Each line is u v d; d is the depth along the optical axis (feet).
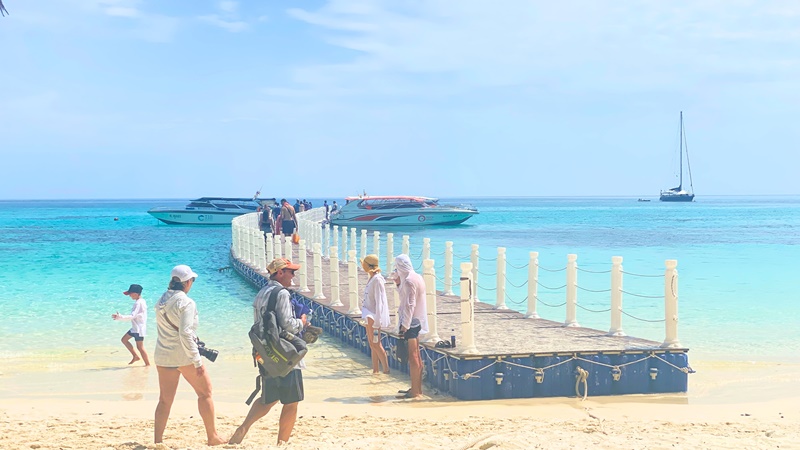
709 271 104.99
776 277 96.53
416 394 37.09
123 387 40.14
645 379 38.09
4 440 26.99
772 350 49.57
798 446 24.21
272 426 30.12
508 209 634.84
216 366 45.78
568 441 25.14
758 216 418.51
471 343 37.91
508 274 102.78
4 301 76.13
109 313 68.03
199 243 183.21
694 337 54.34
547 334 44.80
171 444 26.61
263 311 24.77
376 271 44.04
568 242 178.29
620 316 44.39
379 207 243.60
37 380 41.83
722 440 25.18
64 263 124.88
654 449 23.79
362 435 28.02
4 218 446.19
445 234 216.13
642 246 163.32
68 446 26.03
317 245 67.77
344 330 56.65
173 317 25.04
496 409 34.22
